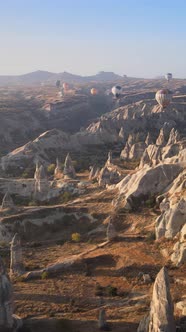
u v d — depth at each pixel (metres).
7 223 96.19
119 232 88.00
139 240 81.88
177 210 80.50
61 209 98.88
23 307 60.84
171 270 68.88
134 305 59.78
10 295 49.75
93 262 75.31
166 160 106.00
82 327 52.84
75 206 99.44
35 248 88.19
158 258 73.81
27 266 77.00
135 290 64.56
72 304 61.50
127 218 91.31
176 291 61.62
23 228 96.00
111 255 76.50
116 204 96.44
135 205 94.44
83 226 94.25
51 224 96.62
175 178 96.44
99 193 104.75
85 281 69.44
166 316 42.25
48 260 80.12
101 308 59.62
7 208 102.44
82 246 85.56
